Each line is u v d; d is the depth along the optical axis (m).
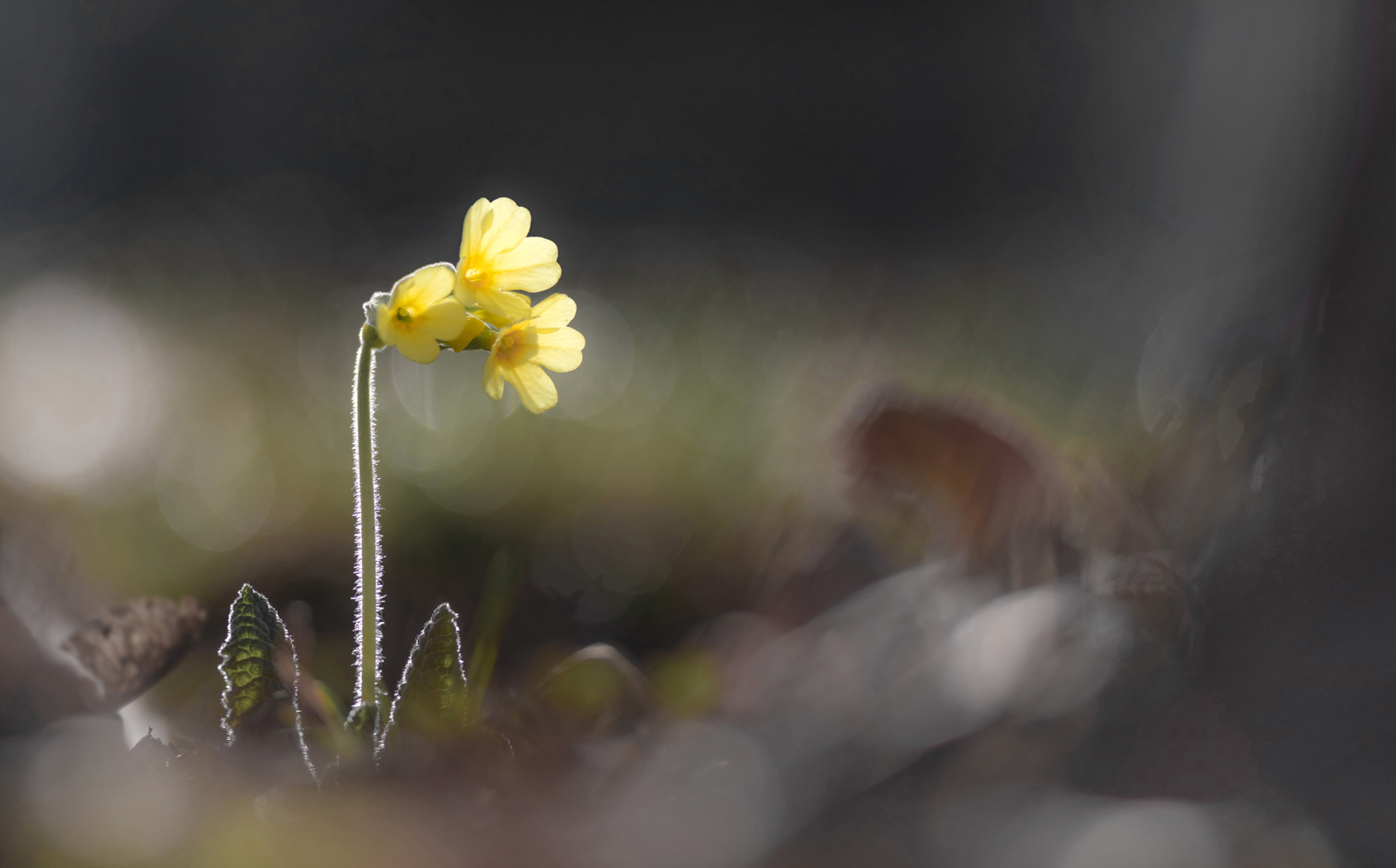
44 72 5.57
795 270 3.83
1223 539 1.16
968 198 5.18
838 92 6.02
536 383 1.12
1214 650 1.12
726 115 6.22
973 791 1.07
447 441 1.95
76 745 1.08
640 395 2.29
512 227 1.12
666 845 1.06
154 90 6.05
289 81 6.55
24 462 1.95
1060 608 1.10
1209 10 2.36
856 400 1.23
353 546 1.50
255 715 1.08
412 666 1.08
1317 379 1.16
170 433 2.14
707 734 1.11
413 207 6.11
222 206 5.53
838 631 1.18
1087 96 4.70
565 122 6.57
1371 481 1.15
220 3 6.36
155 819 1.05
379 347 1.09
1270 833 1.06
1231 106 2.03
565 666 1.16
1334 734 1.09
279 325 3.19
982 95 5.52
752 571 1.31
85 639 1.11
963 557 1.18
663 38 6.48
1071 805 1.07
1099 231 3.45
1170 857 1.05
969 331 2.34
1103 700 1.09
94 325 3.12
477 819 1.06
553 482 1.74
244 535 1.56
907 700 1.10
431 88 6.71
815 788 1.08
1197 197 2.35
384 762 1.07
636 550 1.43
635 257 4.27
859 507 1.25
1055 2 5.17
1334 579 1.13
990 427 1.19
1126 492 1.17
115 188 5.71
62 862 1.04
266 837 1.04
